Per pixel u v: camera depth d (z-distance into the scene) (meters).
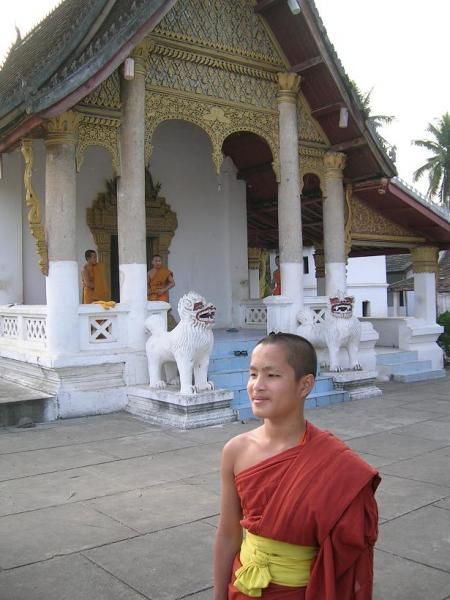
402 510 5.20
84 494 5.72
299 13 10.61
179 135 14.41
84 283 11.12
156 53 10.13
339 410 9.77
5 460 6.93
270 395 2.36
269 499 2.26
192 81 10.55
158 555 4.34
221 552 2.51
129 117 9.80
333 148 12.37
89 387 9.53
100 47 8.78
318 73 11.44
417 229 15.33
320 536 2.14
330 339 11.05
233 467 2.47
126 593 3.79
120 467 6.62
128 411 9.63
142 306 9.92
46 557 4.33
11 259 11.86
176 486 5.93
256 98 11.34
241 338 12.14
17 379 10.57
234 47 10.90
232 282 14.95
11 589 3.85
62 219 9.39
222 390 8.99
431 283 15.67
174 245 14.29
